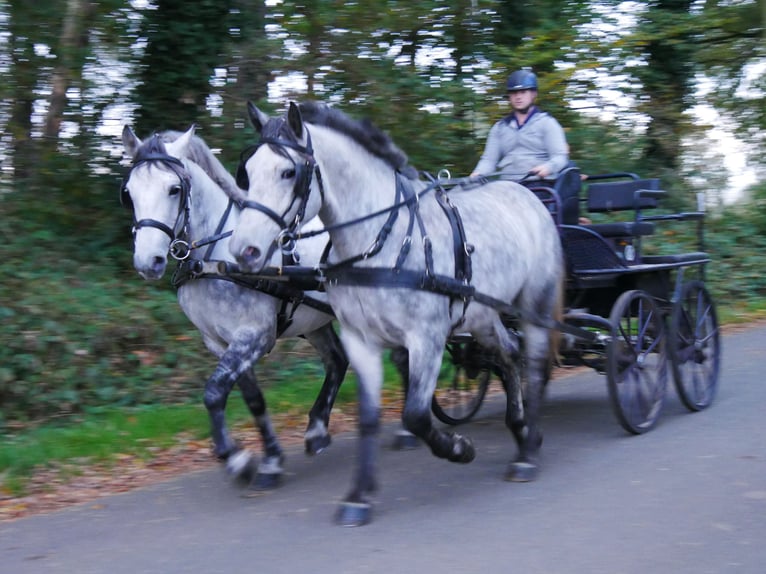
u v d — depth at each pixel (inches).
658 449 236.2
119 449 255.9
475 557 167.0
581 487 208.1
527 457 219.8
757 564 158.7
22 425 289.1
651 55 561.6
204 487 225.6
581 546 170.4
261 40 403.2
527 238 227.9
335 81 406.0
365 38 406.6
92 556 177.0
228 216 223.5
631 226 256.2
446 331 198.5
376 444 193.5
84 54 386.9
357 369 194.5
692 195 569.0
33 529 195.6
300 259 228.5
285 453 258.7
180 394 320.2
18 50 378.0
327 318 244.5
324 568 164.4
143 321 339.6
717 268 517.3
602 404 301.0
